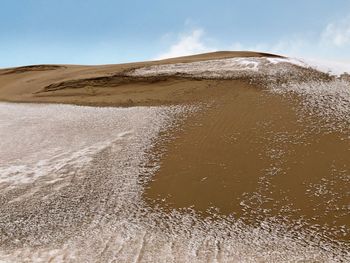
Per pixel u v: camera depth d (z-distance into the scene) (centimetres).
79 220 1138
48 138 1816
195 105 2223
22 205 1216
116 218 1146
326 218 1120
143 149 1639
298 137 1667
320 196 1234
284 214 1148
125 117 2112
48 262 928
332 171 1381
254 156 1520
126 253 965
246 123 1861
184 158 1537
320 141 1619
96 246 1002
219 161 1494
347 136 1648
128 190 1311
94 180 1379
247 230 1076
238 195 1258
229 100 2241
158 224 1111
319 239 1027
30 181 1370
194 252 970
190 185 1330
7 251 987
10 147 1697
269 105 2092
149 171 1443
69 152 1631
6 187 1325
